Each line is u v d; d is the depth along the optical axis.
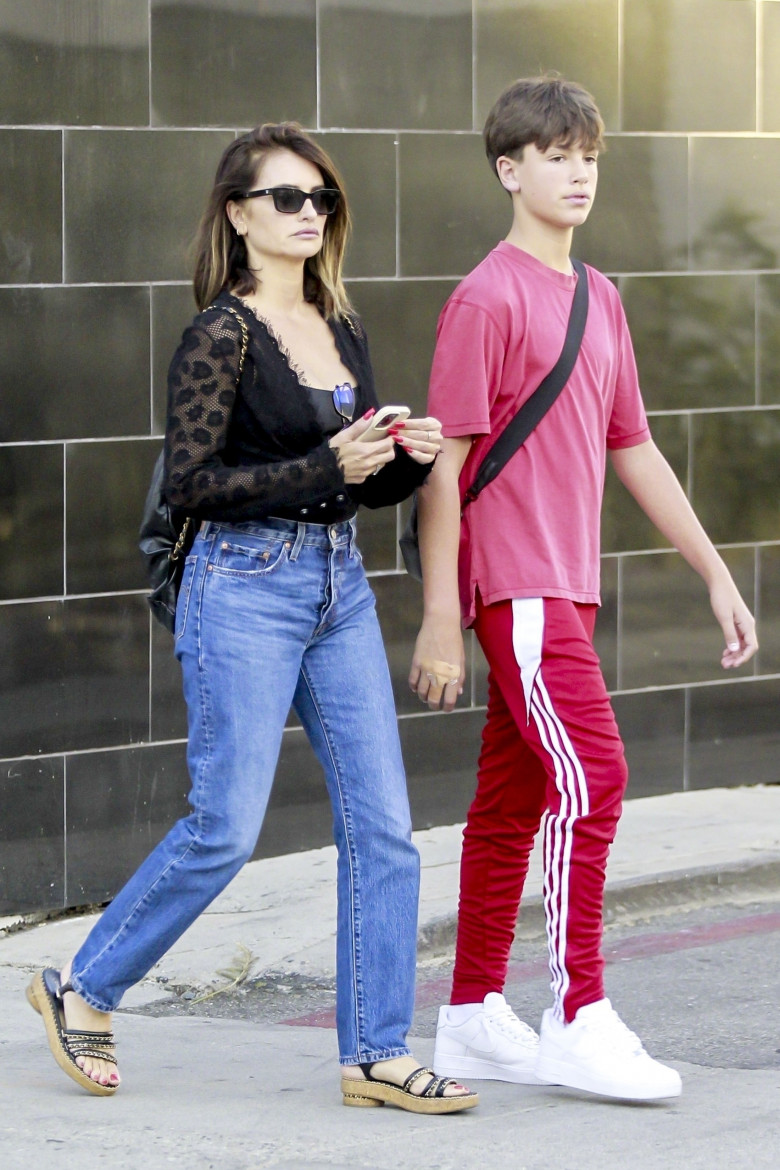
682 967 10.86
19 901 11.56
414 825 13.30
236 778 7.32
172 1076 8.39
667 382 14.14
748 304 14.39
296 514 7.26
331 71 12.45
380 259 12.79
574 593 7.86
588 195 7.90
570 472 7.90
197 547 7.38
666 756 14.41
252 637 7.25
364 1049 7.60
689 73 13.98
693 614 14.39
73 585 11.59
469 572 7.99
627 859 12.60
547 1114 7.60
